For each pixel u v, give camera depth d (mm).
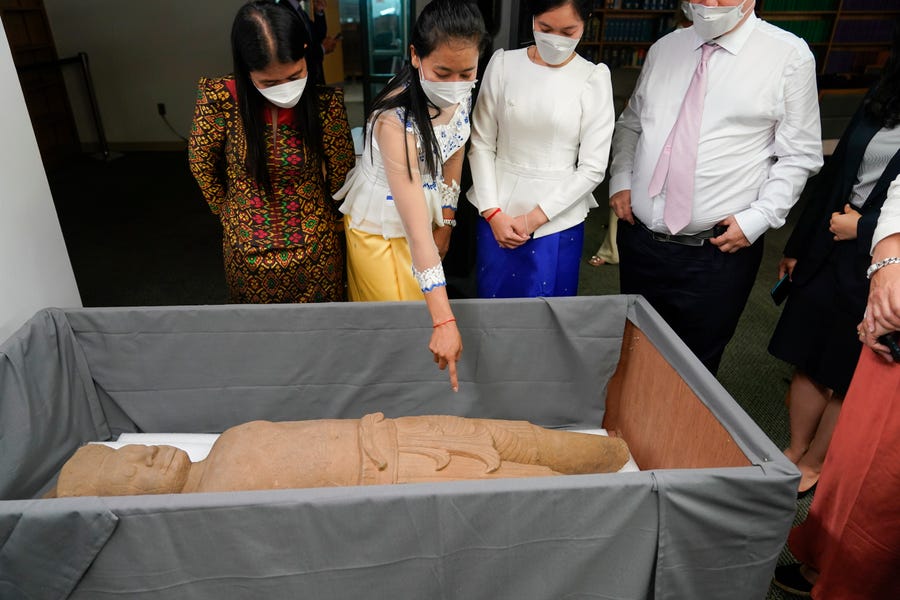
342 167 1774
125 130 5934
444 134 1524
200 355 1726
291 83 1450
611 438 1690
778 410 2402
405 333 1737
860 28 6246
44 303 1798
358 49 6168
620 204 1900
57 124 5648
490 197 1735
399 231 1688
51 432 1630
